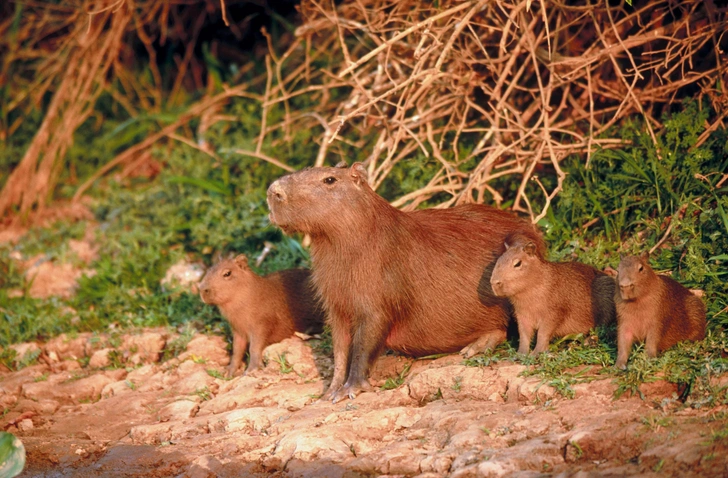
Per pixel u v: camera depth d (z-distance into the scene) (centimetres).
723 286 1384
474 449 1096
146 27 3098
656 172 1598
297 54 2536
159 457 1258
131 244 2141
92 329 1838
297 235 1894
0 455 1217
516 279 1301
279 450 1195
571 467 1029
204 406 1441
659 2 1752
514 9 1612
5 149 2789
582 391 1185
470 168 1836
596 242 1606
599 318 1343
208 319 1769
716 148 1636
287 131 2194
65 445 1341
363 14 1956
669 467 981
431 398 1309
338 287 1376
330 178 1348
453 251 1420
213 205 2102
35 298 2061
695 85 1862
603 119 1858
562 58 1789
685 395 1145
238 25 2906
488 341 1422
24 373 1670
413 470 1100
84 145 2838
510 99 1966
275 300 1584
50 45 3108
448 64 1922
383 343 1390
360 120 2205
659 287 1216
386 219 1384
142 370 1616
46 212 2597
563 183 1694
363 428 1227
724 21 1727
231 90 2666
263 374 1499
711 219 1483
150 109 2884
